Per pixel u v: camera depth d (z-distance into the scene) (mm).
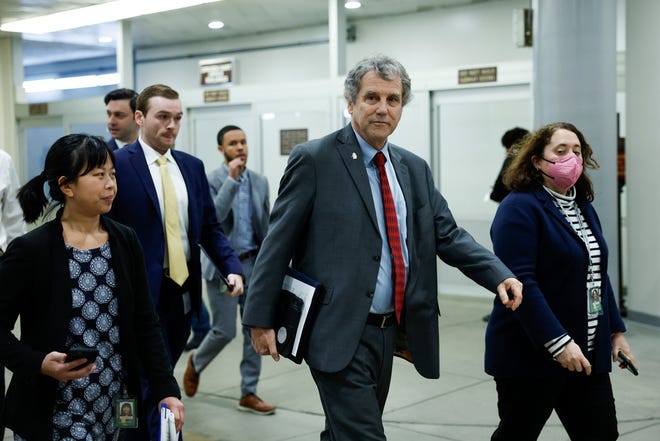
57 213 2508
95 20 11281
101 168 2457
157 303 3527
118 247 2523
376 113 2791
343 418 2703
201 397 5531
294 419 4992
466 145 9289
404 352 2977
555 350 2883
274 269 2799
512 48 10680
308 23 12656
